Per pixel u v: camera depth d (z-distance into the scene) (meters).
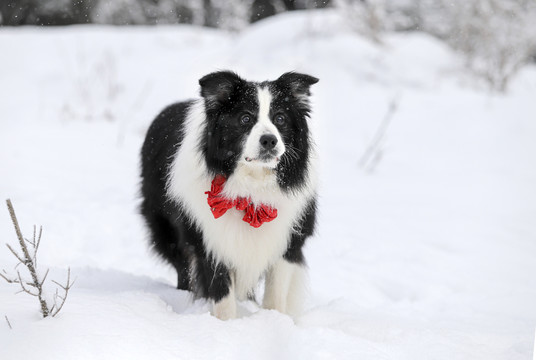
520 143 10.93
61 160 9.39
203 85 4.06
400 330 4.04
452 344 3.78
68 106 11.91
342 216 7.90
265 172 4.11
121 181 8.65
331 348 3.39
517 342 3.97
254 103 4.05
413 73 13.55
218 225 4.21
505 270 6.27
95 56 14.87
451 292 5.66
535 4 14.31
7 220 6.57
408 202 8.56
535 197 8.84
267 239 4.29
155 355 3.16
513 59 14.12
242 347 3.46
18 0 19.89
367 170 9.95
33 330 3.13
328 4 21.44
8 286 3.86
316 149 4.54
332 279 5.82
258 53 13.84
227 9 18.56
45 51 14.95
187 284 4.95
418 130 11.36
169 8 21.36
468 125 11.52
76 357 2.98
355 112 11.90
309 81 4.25
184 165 4.34
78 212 7.25
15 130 10.74
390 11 17.59
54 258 5.82
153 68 14.12
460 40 14.61
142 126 11.29
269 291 4.50
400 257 6.56
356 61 13.42
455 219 7.89
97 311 3.50
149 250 5.39
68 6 20.47
